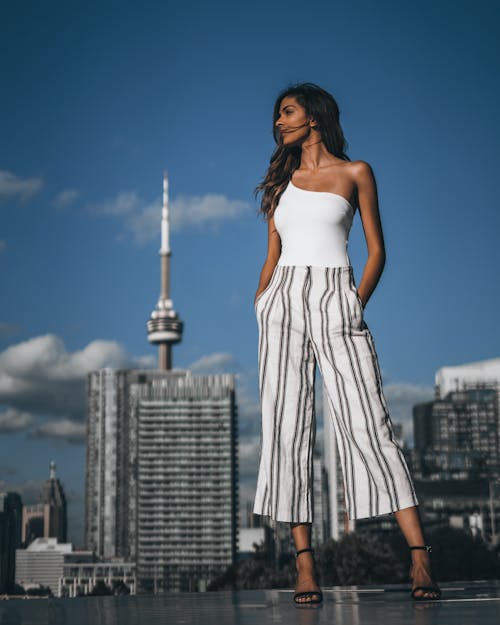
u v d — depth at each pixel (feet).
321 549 193.26
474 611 9.23
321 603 11.73
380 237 13.26
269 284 13.38
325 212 13.03
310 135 13.48
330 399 12.68
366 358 12.56
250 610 10.53
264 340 13.06
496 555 247.29
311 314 12.74
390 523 381.40
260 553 260.21
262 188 13.83
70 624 8.75
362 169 13.24
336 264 12.91
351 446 12.42
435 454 576.20
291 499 12.73
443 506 479.82
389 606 10.44
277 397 12.87
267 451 12.97
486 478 523.29
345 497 12.48
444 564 233.14
